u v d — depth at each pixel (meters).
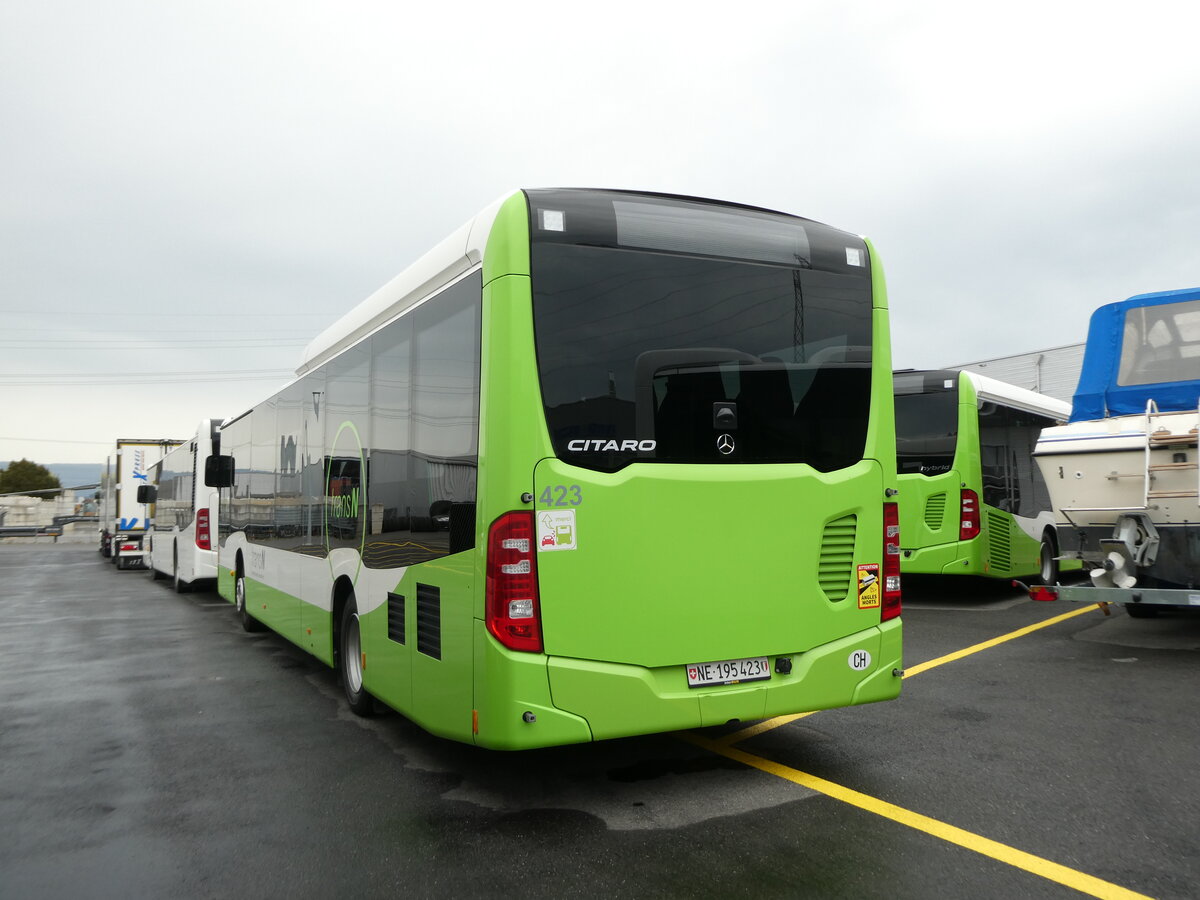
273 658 8.89
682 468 4.24
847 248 4.93
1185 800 4.21
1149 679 6.68
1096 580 7.29
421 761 5.17
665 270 4.36
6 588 18.38
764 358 4.54
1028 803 4.21
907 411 10.98
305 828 4.14
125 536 25.48
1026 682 6.67
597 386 4.11
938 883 3.39
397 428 5.29
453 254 4.61
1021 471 11.95
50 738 5.88
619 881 3.47
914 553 10.77
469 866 3.65
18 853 3.91
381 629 5.47
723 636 4.28
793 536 4.48
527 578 3.90
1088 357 8.21
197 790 4.73
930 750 5.07
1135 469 7.06
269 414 9.31
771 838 3.85
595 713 3.99
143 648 9.65
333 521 6.68
